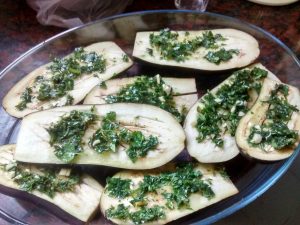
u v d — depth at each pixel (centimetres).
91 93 31
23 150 27
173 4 41
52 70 33
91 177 27
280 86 29
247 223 29
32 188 26
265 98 29
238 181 26
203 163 27
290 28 38
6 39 39
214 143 27
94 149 27
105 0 39
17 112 31
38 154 27
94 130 28
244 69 31
